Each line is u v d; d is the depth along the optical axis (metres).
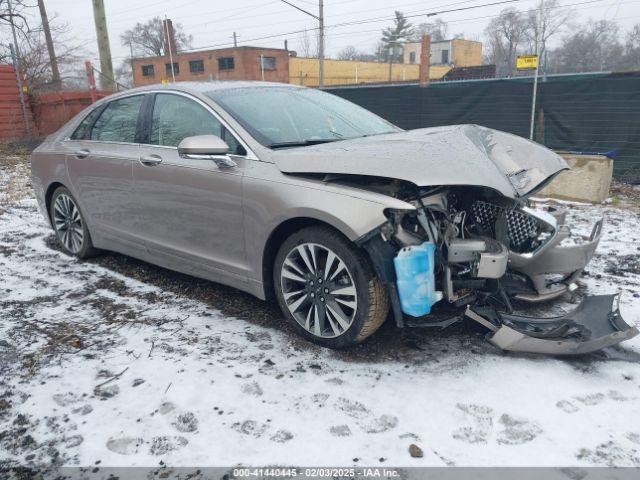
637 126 8.88
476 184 2.75
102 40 19.81
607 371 2.95
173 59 49.66
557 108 9.55
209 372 2.98
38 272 4.71
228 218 3.46
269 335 3.42
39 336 3.47
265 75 45.94
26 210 7.31
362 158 2.96
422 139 3.21
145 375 2.97
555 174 3.37
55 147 4.98
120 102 4.49
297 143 3.49
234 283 3.61
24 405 2.72
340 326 3.11
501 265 2.93
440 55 61.03
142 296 4.11
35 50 20.47
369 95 11.64
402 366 3.02
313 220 3.12
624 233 5.77
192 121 3.77
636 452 2.31
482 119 10.46
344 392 2.77
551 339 3.01
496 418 2.55
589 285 4.20
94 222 4.69
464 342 3.29
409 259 2.81
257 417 2.59
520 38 50.94
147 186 3.98
